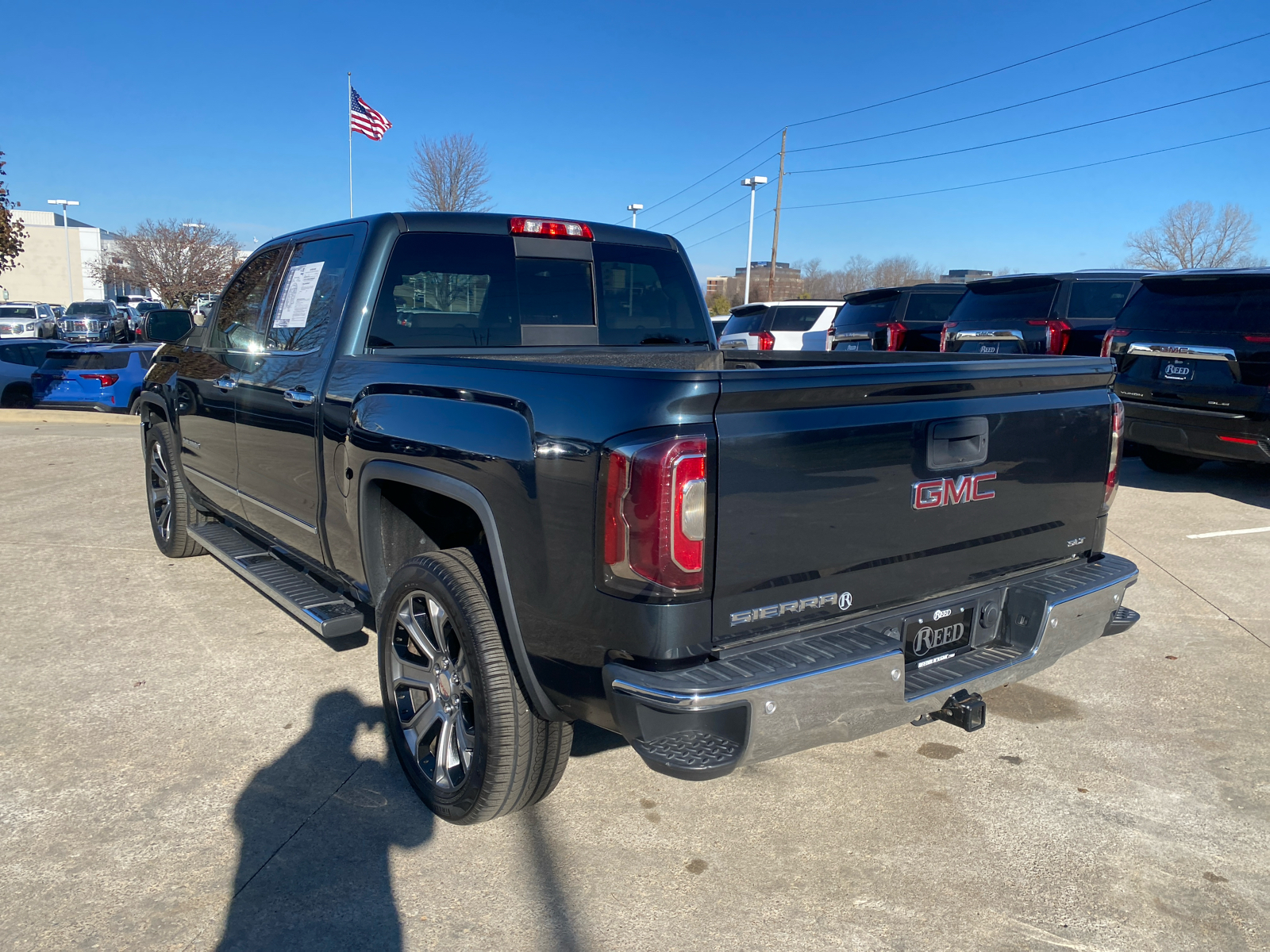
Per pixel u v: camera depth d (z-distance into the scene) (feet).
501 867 8.93
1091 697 13.20
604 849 9.28
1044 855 9.27
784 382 7.36
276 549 14.48
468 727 9.57
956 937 7.98
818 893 8.59
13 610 16.22
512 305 12.89
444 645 9.57
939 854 9.27
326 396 11.51
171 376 17.58
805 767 11.10
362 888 8.57
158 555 19.88
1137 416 24.98
